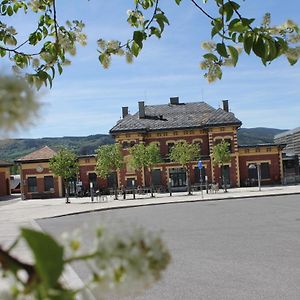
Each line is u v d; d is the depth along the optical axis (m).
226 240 14.79
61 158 45.56
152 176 56.56
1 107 0.79
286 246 13.00
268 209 25.77
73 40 3.60
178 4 3.23
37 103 0.82
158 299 8.21
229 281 9.38
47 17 3.90
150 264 0.86
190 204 34.22
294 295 8.20
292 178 56.44
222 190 51.78
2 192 68.81
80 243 0.86
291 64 2.60
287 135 67.94
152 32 3.32
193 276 9.92
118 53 3.39
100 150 50.03
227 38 2.73
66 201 45.22
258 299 8.09
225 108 58.91
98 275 0.85
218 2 2.65
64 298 0.83
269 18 2.56
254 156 56.50
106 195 55.00
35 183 57.66
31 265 0.88
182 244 14.36
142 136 57.00
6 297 0.83
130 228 0.88
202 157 56.28
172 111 60.34
